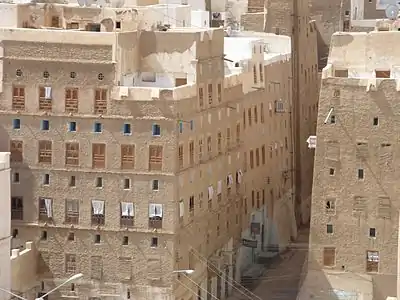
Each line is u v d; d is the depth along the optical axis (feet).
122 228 354.95
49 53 357.00
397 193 360.48
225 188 398.21
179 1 530.27
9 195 339.57
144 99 350.64
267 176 452.76
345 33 378.53
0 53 362.94
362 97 360.48
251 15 511.40
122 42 356.59
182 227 357.00
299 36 509.35
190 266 365.20
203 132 374.22
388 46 374.02
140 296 355.56
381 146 360.48
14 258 348.79
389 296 364.38
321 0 560.20
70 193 358.84
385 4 589.32
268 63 455.22
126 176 353.92
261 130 444.14
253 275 420.77
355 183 363.56
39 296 362.12
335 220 366.22
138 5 472.03
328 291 367.66
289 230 481.46
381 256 363.76
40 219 361.51
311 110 534.78
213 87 383.65
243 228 420.36
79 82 355.56
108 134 354.33
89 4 411.75
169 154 350.43
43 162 360.48
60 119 358.02
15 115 361.10
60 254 360.69
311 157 529.04
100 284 358.23
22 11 383.86
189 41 367.45
